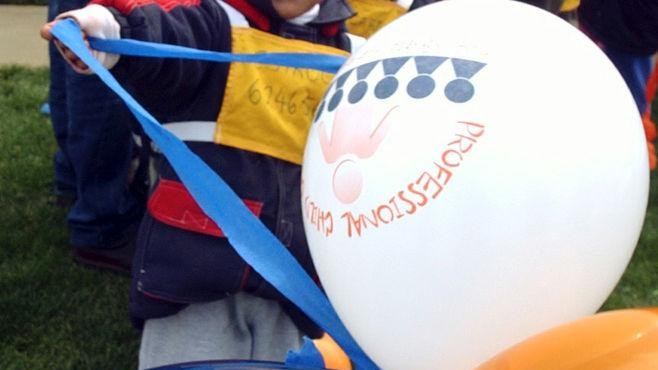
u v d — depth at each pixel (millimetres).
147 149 2848
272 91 1836
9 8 7461
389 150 1037
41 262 3441
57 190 3908
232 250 1808
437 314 1030
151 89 1723
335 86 1167
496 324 1028
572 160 1008
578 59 1074
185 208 1816
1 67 5887
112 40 1500
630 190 1059
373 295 1062
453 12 1138
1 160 4402
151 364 1880
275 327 1936
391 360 1110
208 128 1813
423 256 1015
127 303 3213
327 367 1412
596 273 1048
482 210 995
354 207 1062
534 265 1007
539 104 1021
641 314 944
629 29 2449
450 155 1008
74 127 3217
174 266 1825
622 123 1062
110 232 3355
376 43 1160
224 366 1340
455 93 1032
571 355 921
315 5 1905
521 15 1127
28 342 2947
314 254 1175
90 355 2895
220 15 1809
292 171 1863
